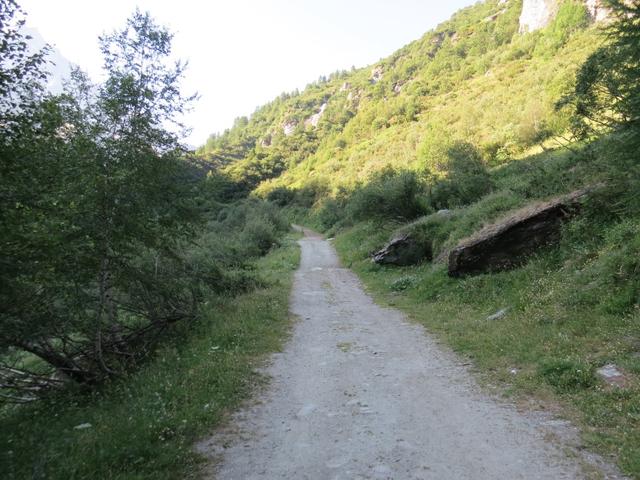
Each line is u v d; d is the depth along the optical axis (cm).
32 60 521
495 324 899
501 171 2473
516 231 1184
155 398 607
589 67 793
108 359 848
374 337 966
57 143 650
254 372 740
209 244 1814
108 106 877
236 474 425
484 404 566
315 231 6016
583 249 977
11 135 525
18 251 524
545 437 463
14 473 444
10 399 722
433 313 1116
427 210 2395
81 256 694
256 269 2103
